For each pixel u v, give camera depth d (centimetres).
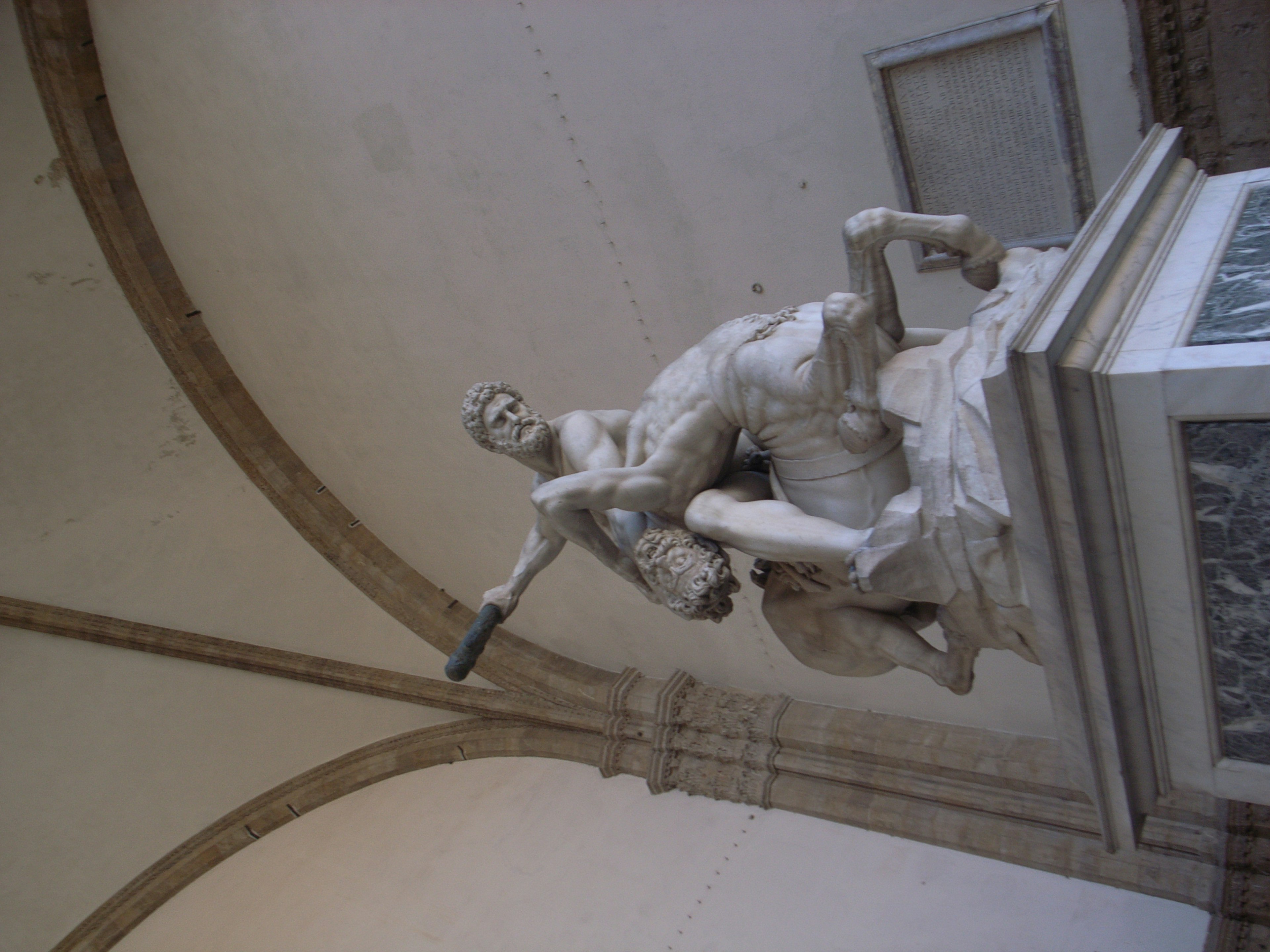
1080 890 608
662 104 595
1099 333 225
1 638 898
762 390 302
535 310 718
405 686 973
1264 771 260
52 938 943
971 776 688
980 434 255
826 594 334
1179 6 427
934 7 493
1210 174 464
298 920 881
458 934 786
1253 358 199
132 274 840
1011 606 263
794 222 594
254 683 980
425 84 657
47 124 780
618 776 861
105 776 953
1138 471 223
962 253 307
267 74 704
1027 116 497
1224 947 544
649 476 318
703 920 701
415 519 912
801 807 749
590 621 889
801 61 541
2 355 820
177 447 898
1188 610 238
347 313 799
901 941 623
